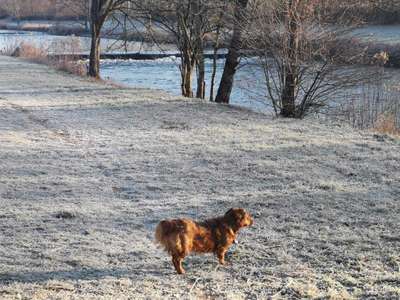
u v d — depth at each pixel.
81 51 45.47
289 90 18.81
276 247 7.76
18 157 12.88
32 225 8.69
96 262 7.32
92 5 32.09
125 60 52.09
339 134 15.20
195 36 24.72
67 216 9.09
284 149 13.45
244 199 9.84
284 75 18.92
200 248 6.91
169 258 7.44
